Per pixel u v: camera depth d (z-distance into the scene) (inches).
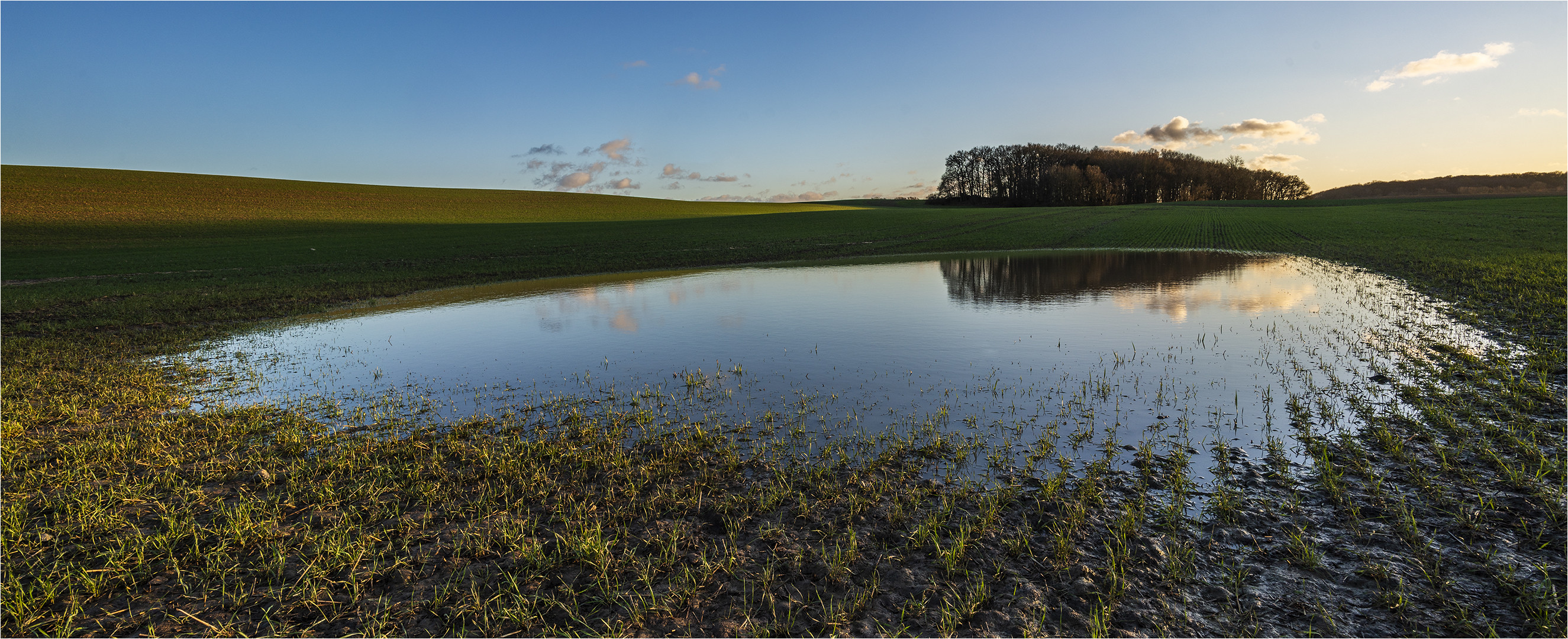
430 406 365.4
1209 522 204.2
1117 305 673.6
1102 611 162.2
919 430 300.0
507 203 3368.6
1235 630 156.6
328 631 168.7
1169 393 346.9
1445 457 238.2
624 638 160.7
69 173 2908.5
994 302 724.7
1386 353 412.8
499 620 170.4
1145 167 4532.5
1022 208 3248.0
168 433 319.0
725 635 161.3
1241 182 4857.3
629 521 218.5
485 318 697.0
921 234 1937.7
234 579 191.6
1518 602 158.2
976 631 159.5
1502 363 362.6
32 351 549.0
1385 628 154.4
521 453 280.7
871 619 165.0
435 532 215.2
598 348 514.9
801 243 1769.2
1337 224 1872.5
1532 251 1031.0
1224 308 625.3
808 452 276.1
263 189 3061.0
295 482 258.1
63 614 177.0
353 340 577.9
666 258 1449.3
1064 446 273.3
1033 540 198.4
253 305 827.4
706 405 352.8
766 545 200.8
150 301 870.4
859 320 622.2
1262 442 271.3
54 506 239.8
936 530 203.2
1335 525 199.3
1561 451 237.0
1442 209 2487.7
